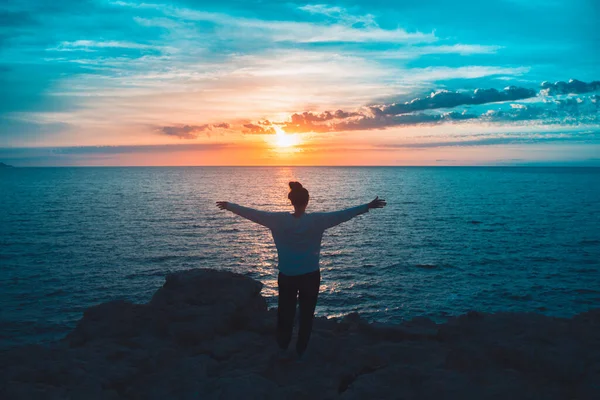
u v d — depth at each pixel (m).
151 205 99.81
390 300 30.16
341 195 130.00
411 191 148.00
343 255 44.78
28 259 42.06
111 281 34.91
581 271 38.16
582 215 79.19
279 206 101.81
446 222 70.06
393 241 53.12
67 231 59.69
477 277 36.16
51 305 28.64
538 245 50.47
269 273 38.81
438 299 30.38
